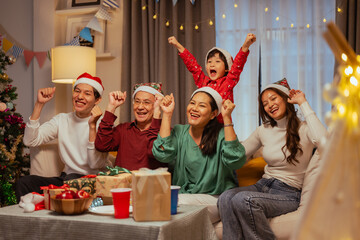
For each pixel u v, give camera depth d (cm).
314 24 363
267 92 230
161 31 380
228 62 295
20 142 327
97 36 409
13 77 405
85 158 268
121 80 396
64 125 279
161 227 135
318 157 208
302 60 365
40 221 152
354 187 68
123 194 149
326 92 71
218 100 230
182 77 385
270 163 229
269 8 372
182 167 235
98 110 251
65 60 349
